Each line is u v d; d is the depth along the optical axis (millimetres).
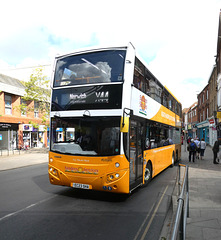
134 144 6172
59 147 6023
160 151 9320
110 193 6836
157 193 6938
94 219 4715
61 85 6289
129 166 5625
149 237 3926
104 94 5707
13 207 5496
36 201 6000
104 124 5590
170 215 5004
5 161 15766
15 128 24281
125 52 5824
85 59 6125
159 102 9281
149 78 7863
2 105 22672
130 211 5242
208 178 8961
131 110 5801
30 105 26703
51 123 6281
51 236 3904
